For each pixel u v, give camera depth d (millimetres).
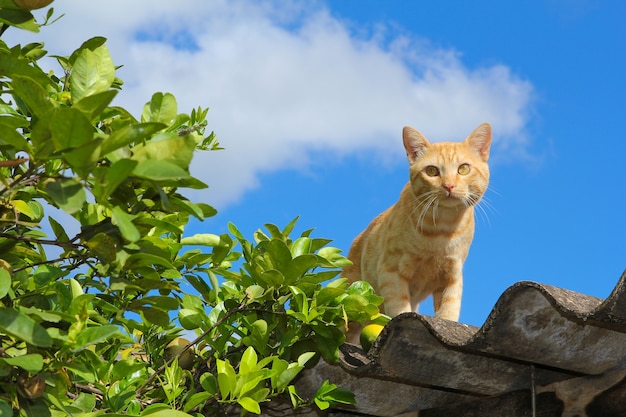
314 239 3439
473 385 3027
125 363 2961
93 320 2678
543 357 2709
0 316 1882
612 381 2719
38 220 2697
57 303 2541
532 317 2531
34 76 2104
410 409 3305
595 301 2596
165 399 3230
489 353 2717
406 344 2859
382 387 3201
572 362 2727
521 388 2988
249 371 2988
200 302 3408
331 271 3199
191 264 3348
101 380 2953
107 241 2195
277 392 3127
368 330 3279
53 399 2309
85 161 1819
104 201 1949
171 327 3600
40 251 2830
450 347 2693
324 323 3193
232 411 3428
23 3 2229
